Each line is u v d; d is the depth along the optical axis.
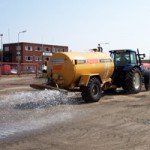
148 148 6.55
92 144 6.89
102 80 14.28
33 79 30.55
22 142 7.09
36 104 12.57
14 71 37.75
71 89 13.06
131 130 8.08
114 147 6.66
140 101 13.16
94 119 9.52
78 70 12.70
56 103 12.80
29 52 89.81
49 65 13.22
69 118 9.71
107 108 11.49
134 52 16.39
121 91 17.17
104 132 7.91
